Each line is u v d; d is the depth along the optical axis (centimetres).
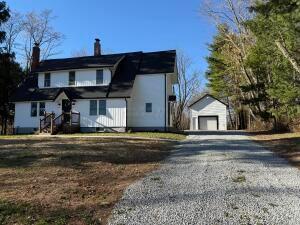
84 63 3341
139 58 3425
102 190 929
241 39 3359
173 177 1104
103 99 3069
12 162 1268
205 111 5050
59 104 3195
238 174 1144
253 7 1892
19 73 4069
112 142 1989
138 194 895
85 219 712
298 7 1702
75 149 1623
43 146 1720
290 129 2939
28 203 792
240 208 779
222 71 5094
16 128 3294
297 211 754
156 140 2259
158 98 3144
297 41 1980
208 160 1446
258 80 3203
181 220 706
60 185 960
